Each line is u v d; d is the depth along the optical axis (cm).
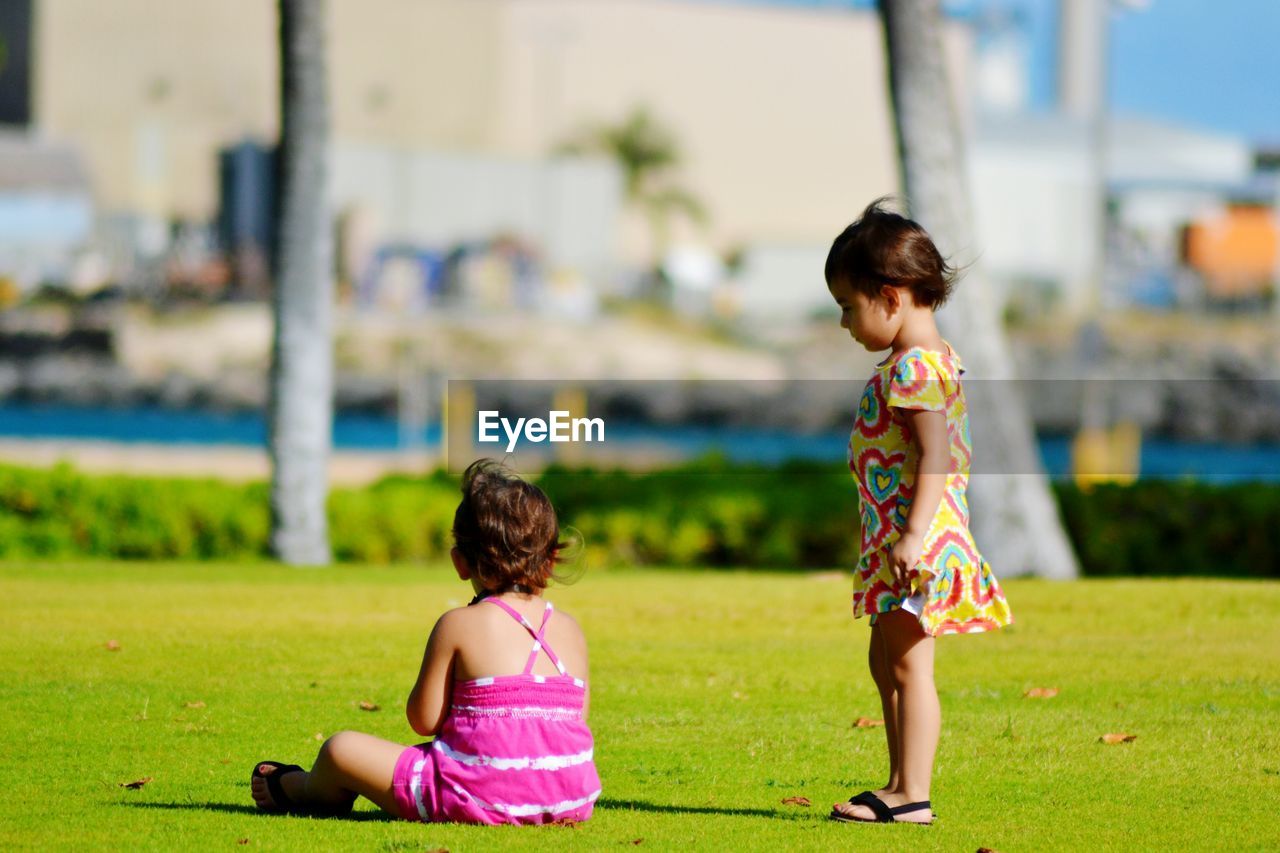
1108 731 2164
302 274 4694
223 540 4800
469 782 1565
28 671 2505
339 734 1619
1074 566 4497
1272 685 2555
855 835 1570
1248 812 1708
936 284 1595
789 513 4969
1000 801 1755
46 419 17612
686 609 3412
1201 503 4897
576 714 1609
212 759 1928
